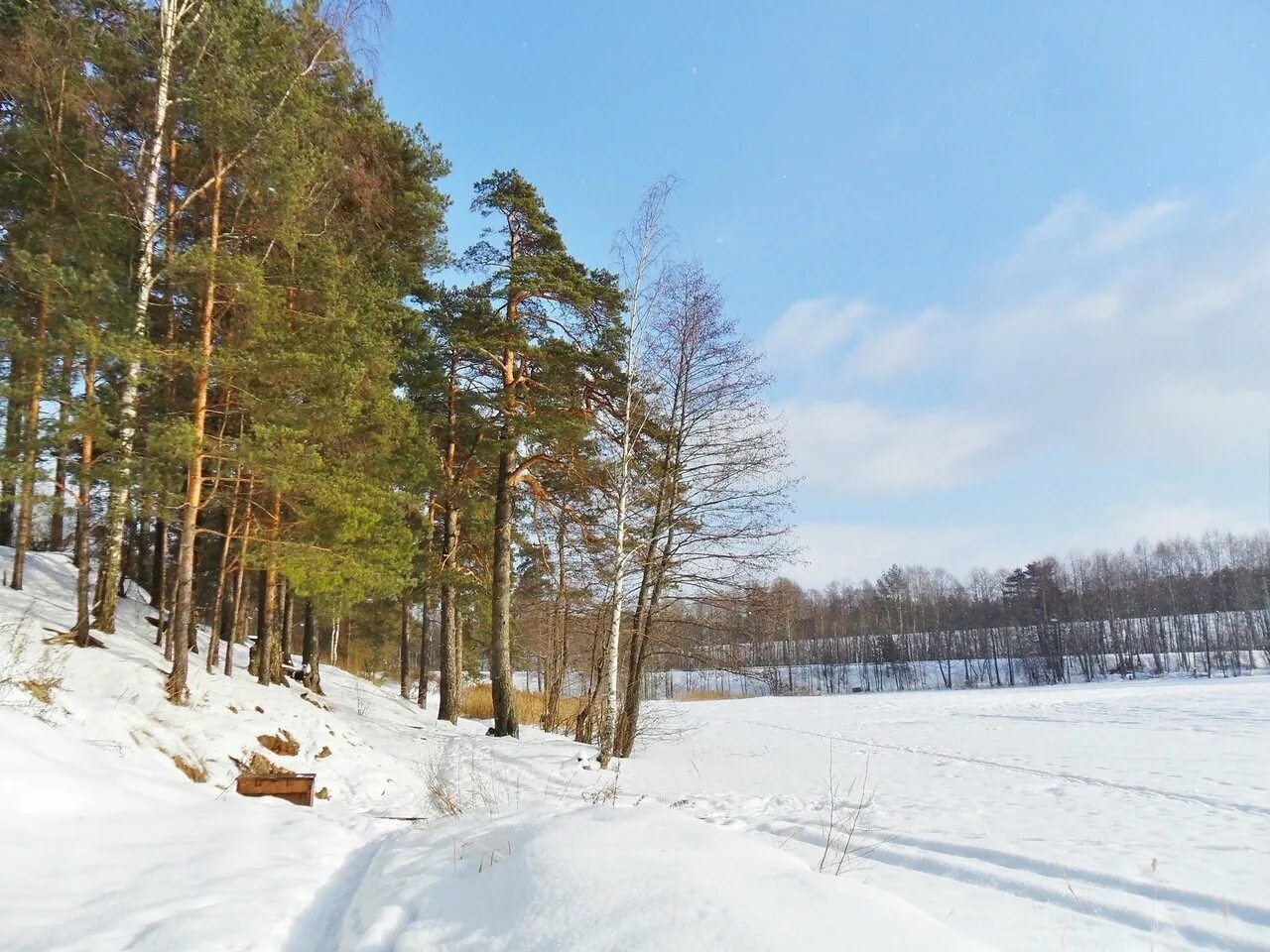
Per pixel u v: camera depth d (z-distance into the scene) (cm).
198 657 1473
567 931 323
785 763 1561
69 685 967
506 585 1653
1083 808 976
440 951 343
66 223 1047
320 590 1222
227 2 1081
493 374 1667
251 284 1017
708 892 337
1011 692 4228
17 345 917
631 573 1448
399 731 1617
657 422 1468
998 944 448
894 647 7238
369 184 1368
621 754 1559
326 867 549
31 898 414
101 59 1022
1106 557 8262
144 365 1012
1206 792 1073
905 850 697
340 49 1230
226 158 1095
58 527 2067
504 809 749
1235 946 458
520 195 1609
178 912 407
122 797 657
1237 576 7150
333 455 1266
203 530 1144
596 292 1584
